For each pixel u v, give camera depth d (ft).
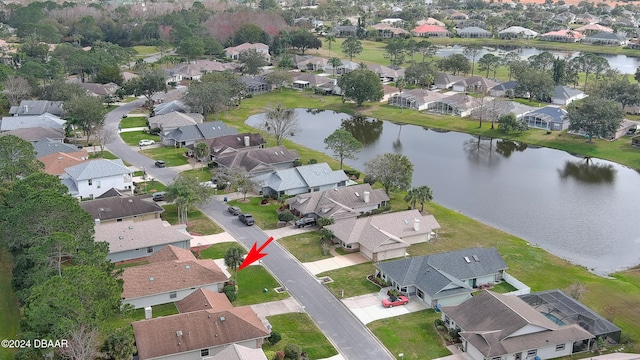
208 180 423.64
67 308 190.60
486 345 226.17
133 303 261.03
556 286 290.15
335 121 618.03
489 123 594.24
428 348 238.48
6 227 263.49
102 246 264.72
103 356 205.98
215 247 322.75
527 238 350.64
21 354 197.06
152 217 353.31
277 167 444.14
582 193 425.28
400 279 279.08
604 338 241.35
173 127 511.81
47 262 230.68
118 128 552.00
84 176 380.99
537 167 482.28
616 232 360.69
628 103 614.75
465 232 350.84
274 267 303.48
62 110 555.69
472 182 445.37
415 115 631.97
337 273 298.56
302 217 359.25
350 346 239.09
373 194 378.32
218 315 232.32
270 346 235.81
